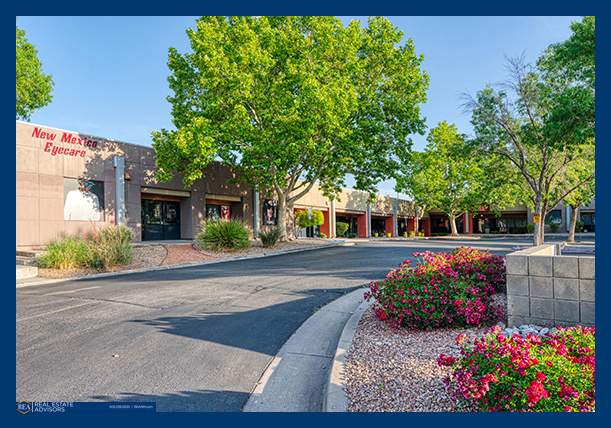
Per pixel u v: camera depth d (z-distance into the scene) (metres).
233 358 4.98
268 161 19.59
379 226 47.00
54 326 6.25
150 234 21.16
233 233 17.33
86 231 17.23
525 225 51.47
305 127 17.50
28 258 13.77
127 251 13.79
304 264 13.97
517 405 2.96
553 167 22.42
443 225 57.44
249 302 7.88
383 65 20.48
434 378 3.83
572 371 3.10
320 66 18.33
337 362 4.44
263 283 10.00
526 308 5.25
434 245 24.92
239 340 5.64
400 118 20.16
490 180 25.88
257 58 17.33
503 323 5.55
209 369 4.64
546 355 3.24
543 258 5.14
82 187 17.41
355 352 4.73
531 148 21.61
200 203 23.09
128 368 4.65
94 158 17.81
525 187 26.73
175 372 4.55
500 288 7.49
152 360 4.89
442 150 43.38
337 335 5.88
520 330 5.07
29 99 22.52
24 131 15.45
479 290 6.03
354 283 9.90
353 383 3.88
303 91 16.59
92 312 7.11
